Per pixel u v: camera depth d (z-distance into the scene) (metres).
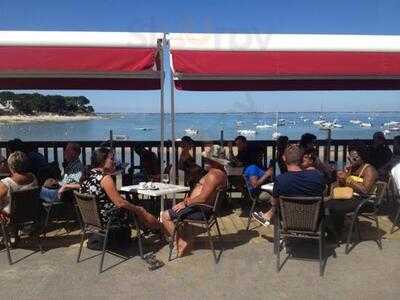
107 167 5.11
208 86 8.21
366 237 5.91
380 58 5.96
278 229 5.06
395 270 4.82
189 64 5.65
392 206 7.33
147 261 5.08
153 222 5.36
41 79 8.27
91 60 5.54
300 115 132.00
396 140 8.27
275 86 8.40
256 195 6.45
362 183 5.85
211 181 5.22
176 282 4.59
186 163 7.67
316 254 5.32
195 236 6.07
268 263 5.07
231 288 4.44
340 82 8.49
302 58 5.84
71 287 4.48
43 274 4.81
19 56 5.47
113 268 4.96
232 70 5.72
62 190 6.09
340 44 5.93
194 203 5.19
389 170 7.32
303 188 4.73
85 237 6.00
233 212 7.37
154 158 7.81
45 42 5.51
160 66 6.08
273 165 7.29
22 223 5.26
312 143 6.84
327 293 4.30
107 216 5.00
